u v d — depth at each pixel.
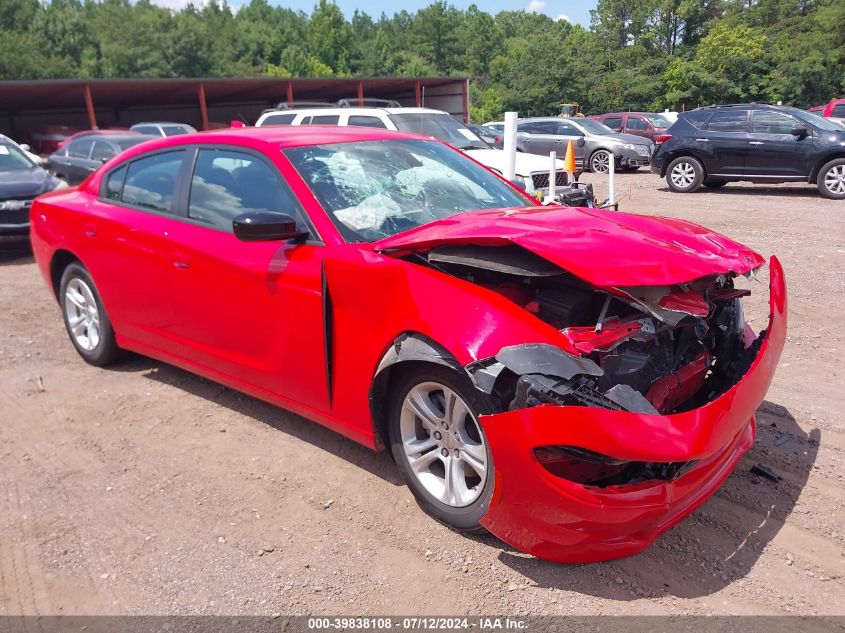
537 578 2.69
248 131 4.02
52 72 70.31
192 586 2.70
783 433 3.78
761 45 62.34
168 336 4.21
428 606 2.55
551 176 7.51
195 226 3.89
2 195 8.98
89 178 4.92
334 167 3.62
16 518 3.19
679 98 63.38
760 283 6.79
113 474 3.55
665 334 2.94
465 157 4.34
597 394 2.40
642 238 2.92
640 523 2.45
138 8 86.19
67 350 5.44
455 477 2.88
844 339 5.19
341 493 3.31
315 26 113.06
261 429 4.00
